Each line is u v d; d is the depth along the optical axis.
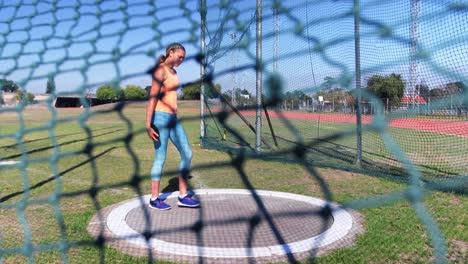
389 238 3.64
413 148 8.70
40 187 5.88
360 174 6.71
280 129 11.84
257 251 3.29
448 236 3.72
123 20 3.45
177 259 3.17
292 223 4.00
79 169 7.40
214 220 4.05
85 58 3.16
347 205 2.35
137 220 4.04
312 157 7.77
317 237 3.61
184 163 4.44
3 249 3.20
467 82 2.21
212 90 5.91
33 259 3.09
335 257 3.22
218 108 9.97
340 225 3.93
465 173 6.36
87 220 4.12
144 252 3.29
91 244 3.45
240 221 4.04
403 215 4.28
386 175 6.42
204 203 4.72
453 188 5.30
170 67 4.06
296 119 10.57
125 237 3.58
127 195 5.26
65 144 11.29
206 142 10.29
